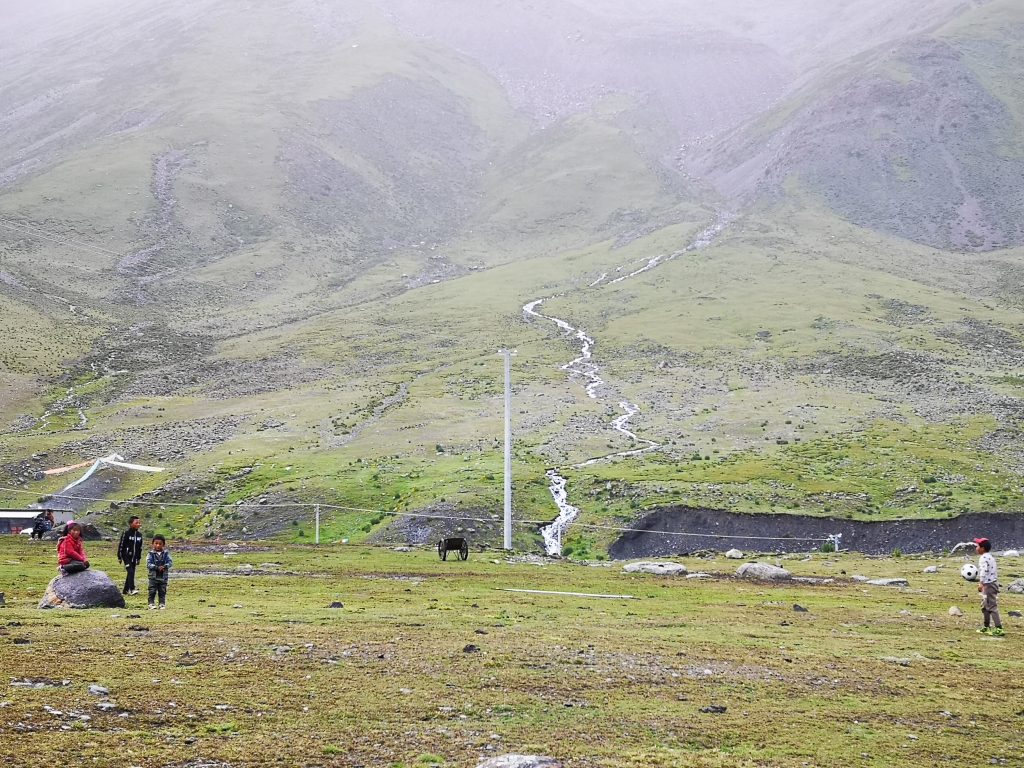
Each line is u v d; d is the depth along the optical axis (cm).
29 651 2219
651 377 18862
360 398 17162
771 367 19600
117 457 12738
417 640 2658
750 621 3444
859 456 11775
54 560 5275
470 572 5209
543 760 1591
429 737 1736
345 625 2911
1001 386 16825
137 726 1698
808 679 2398
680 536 8544
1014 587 4772
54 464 12800
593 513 9138
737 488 9756
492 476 10462
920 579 5306
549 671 2316
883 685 2384
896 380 17800
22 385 19175
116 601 3212
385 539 8412
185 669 2138
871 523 8712
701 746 1786
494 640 2709
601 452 12344
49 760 1470
